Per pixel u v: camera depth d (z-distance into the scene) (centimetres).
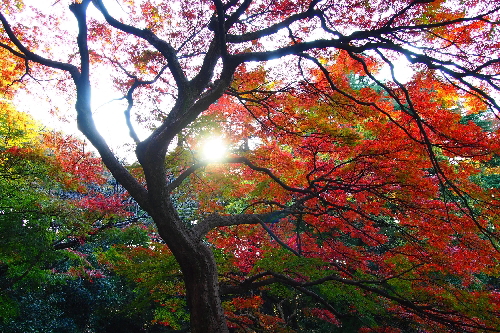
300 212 533
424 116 485
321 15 433
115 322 1338
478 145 430
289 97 597
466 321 468
